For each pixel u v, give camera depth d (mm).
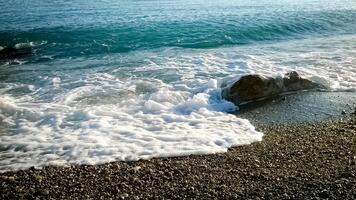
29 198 4633
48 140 6469
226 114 7805
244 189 4652
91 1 35750
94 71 11375
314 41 16219
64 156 5867
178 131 6832
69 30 18328
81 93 9102
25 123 7305
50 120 7430
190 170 5289
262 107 8328
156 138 6504
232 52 13664
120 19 22328
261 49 14367
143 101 8477
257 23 19422
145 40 16578
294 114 7844
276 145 6188
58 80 10430
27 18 24031
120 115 7633
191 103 8203
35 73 11406
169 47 15406
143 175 5168
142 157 5781
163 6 30297
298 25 19562
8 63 13367
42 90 9508
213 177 5043
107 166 5496
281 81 9172
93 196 4633
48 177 5191
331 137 6496
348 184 4625
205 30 18047
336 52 13219
